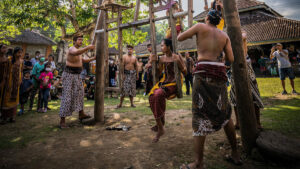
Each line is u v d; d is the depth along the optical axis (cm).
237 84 236
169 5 273
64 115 377
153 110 274
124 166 214
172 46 276
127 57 577
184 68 278
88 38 1533
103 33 414
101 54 416
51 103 699
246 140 234
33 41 2242
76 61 396
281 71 642
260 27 1662
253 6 1809
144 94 845
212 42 198
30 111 550
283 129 302
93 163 223
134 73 584
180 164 214
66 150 264
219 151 245
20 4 1164
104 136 321
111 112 510
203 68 196
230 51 211
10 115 417
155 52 294
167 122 396
